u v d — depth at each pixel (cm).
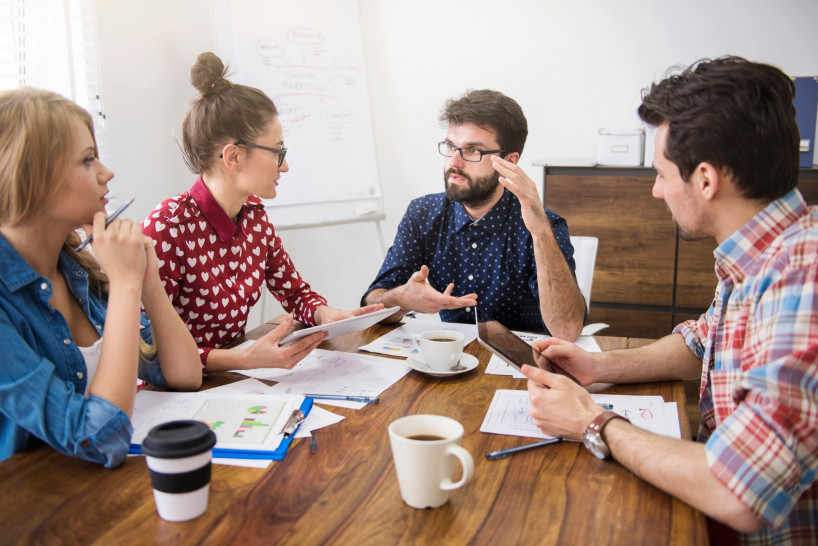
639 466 92
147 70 291
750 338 94
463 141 188
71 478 95
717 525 105
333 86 329
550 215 201
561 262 174
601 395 125
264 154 164
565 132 345
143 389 128
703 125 97
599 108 339
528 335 173
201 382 132
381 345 158
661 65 329
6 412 98
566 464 99
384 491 91
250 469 97
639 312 301
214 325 171
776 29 313
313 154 324
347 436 108
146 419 113
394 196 373
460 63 353
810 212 97
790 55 313
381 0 356
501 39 345
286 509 87
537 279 177
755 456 83
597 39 333
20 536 81
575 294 175
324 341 161
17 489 92
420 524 83
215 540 80
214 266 168
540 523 83
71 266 120
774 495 82
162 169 304
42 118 101
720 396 103
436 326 176
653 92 107
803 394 83
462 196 192
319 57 325
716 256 103
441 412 118
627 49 331
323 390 128
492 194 196
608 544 79
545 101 345
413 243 206
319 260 376
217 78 162
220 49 305
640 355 132
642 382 132
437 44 354
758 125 94
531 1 338
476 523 83
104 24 268
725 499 84
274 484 93
